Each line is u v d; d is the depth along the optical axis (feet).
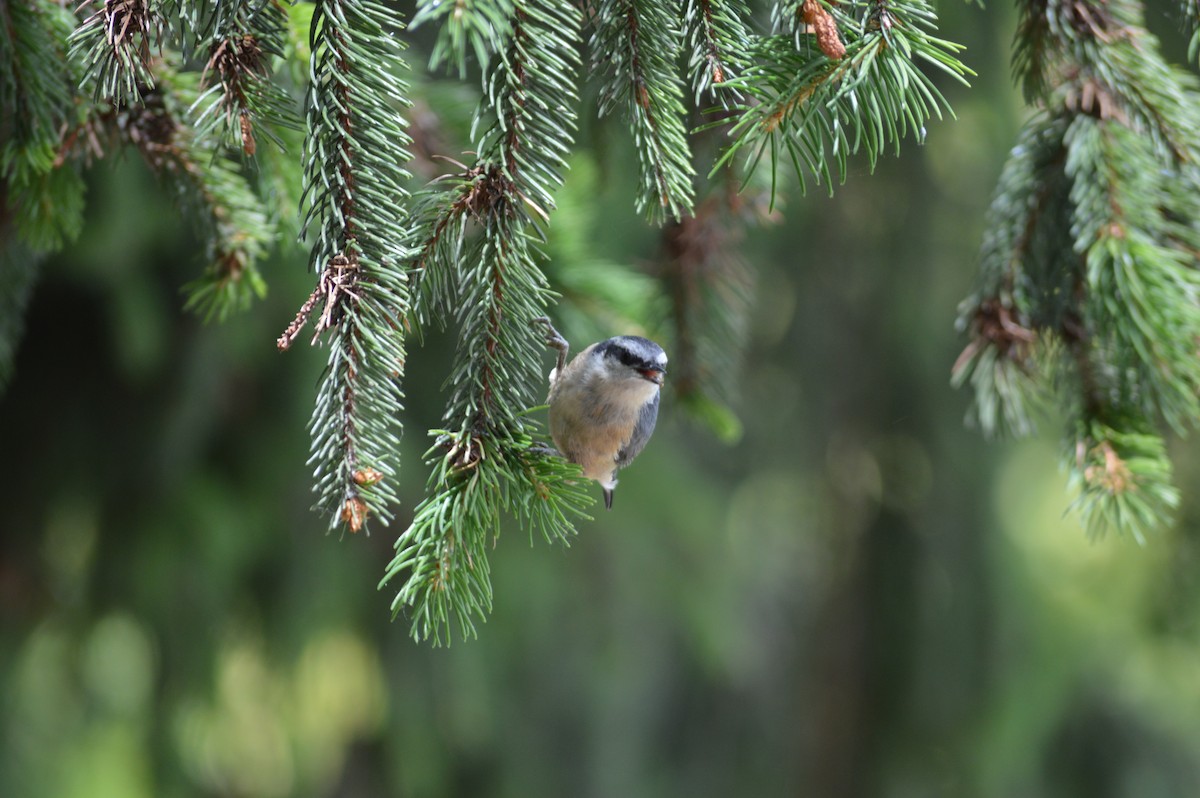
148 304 27.09
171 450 27.94
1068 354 14.48
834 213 41.06
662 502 35.12
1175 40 25.46
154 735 28.53
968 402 41.60
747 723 45.73
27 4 12.24
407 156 10.05
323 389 10.07
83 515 28.66
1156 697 41.32
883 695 43.80
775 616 47.32
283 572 30.14
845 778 44.32
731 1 10.85
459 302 11.06
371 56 9.93
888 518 43.55
